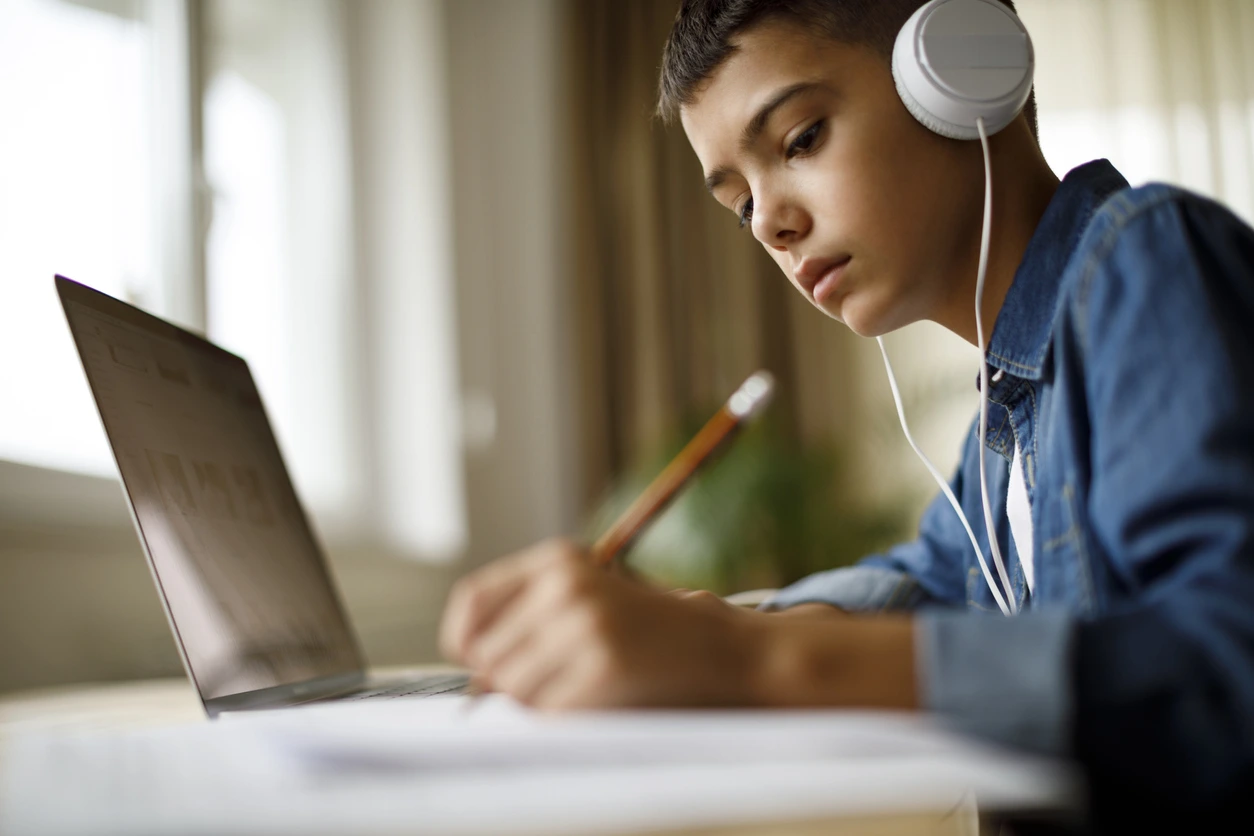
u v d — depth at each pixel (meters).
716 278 3.17
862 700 0.36
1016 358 0.64
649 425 3.07
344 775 0.31
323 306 2.49
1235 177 3.36
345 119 2.61
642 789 0.27
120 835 0.26
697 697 0.37
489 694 0.49
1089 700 0.35
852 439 3.13
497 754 0.30
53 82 1.70
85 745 0.44
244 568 0.79
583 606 0.38
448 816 0.25
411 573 2.56
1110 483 0.43
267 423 0.98
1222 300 0.46
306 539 0.97
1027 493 0.67
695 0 0.75
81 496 1.55
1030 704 0.35
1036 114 0.82
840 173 0.67
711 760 0.30
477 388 2.98
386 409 2.63
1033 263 0.64
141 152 1.91
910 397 3.13
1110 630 0.37
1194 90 3.40
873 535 2.79
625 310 3.15
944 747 0.30
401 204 2.74
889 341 3.19
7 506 1.38
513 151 3.20
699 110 0.73
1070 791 0.30
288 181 2.42
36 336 1.59
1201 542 0.39
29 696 1.02
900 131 0.67
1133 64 3.43
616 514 2.83
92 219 1.76
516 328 3.12
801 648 0.37
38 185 1.64
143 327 0.79
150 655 1.59
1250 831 0.34
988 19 0.64
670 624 0.38
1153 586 0.41
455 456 2.74
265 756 0.36
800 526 2.71
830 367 3.16
